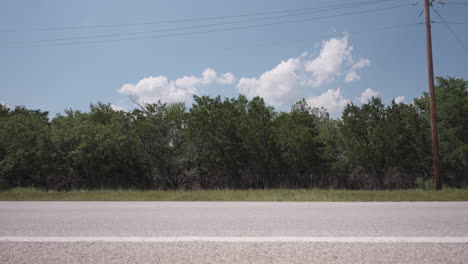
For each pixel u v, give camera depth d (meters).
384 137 24.95
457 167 25.16
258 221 5.85
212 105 30.81
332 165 27.42
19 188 25.34
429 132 25.31
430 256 3.57
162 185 29.34
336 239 4.37
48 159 26.41
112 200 11.48
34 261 3.46
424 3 18.42
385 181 25.42
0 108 36.69
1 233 4.85
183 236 4.60
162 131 29.50
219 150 28.06
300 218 6.18
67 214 6.92
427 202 9.75
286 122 29.81
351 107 27.92
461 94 27.98
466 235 4.59
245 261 3.41
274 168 29.33
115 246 4.04
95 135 26.88
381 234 4.68
